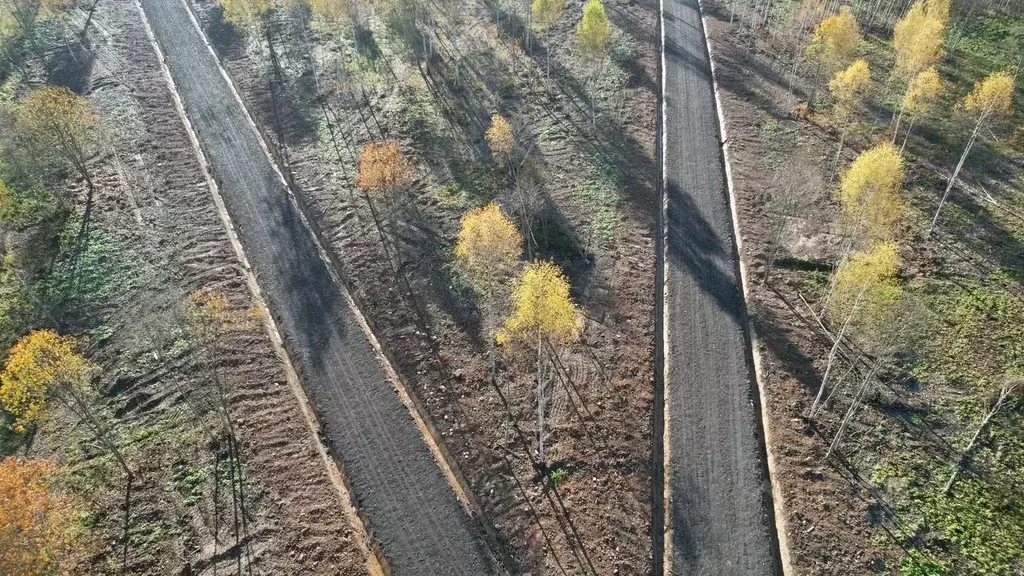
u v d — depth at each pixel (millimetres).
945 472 41750
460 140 75875
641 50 92312
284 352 54219
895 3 92875
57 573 35719
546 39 96562
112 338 54094
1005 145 68750
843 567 37812
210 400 49344
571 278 58406
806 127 74812
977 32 87062
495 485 43812
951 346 49250
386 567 40000
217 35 100625
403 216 66062
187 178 72250
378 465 45688
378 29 100562
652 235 63000
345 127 79312
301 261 62438
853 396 46938
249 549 40406
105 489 43406
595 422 46844
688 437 45969
